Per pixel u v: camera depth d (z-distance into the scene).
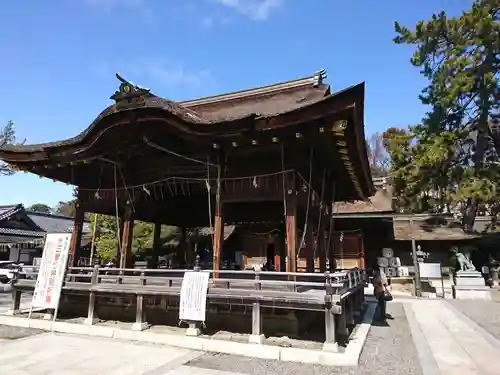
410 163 25.39
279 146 10.85
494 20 24.62
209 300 9.52
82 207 14.57
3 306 15.62
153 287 10.49
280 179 11.07
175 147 12.21
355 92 8.53
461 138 24.98
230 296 9.18
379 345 9.40
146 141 11.60
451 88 23.78
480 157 25.81
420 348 8.93
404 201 26.25
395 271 26.30
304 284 8.59
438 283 24.34
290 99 14.35
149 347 9.05
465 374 6.91
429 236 26.50
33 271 13.63
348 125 9.48
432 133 25.83
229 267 26.36
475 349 8.90
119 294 11.00
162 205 17.55
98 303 12.04
